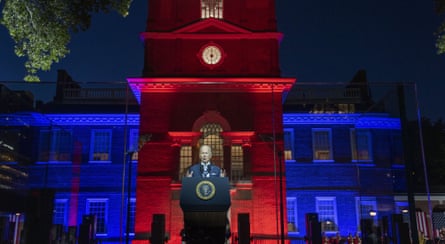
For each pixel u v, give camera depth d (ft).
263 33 80.64
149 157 75.82
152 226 48.42
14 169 69.77
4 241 60.29
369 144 72.33
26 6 49.49
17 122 71.00
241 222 45.16
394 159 62.39
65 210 83.97
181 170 75.61
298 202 91.86
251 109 77.97
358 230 89.10
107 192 91.81
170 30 80.48
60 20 50.24
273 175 75.51
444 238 71.31
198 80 78.07
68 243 63.46
